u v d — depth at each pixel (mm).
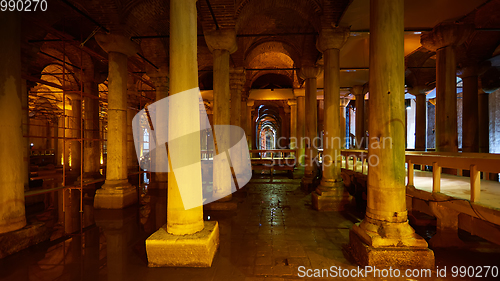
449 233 4348
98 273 3615
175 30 3971
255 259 4023
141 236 5168
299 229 5449
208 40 7184
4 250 4199
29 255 4242
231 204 7105
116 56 7754
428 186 5250
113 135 7762
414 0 5652
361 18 6703
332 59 7293
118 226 5824
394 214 3848
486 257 3967
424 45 7238
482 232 3740
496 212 3262
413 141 18953
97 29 7562
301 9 7770
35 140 23078
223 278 3459
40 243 4785
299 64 10852
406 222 3883
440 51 6883
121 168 7879
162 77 10602
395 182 3865
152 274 3582
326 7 7004
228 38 7121
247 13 7891
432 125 19703
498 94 13672
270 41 10992
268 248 4453
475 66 9234
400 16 3922
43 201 8414
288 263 3881
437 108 6996
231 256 4145
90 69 11484
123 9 7457
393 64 3889
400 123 3916
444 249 4266
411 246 3686
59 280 3426
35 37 7891
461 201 3855
